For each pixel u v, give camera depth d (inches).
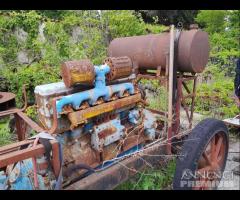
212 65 264.5
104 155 96.2
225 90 217.2
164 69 121.5
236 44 313.4
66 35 256.7
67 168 84.8
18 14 249.3
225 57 273.4
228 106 208.1
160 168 117.3
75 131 89.5
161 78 118.1
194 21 459.8
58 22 265.9
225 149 115.4
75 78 83.1
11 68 239.0
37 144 71.1
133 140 107.8
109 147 98.8
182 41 109.7
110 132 95.7
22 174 86.1
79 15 284.7
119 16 282.7
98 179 85.2
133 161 96.8
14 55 249.6
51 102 81.8
